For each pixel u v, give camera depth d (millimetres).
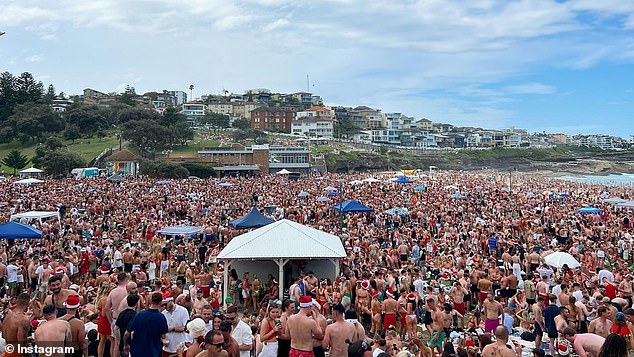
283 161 123562
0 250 22656
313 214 39875
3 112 138875
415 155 184500
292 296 16094
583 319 13781
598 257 24750
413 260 25484
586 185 98000
